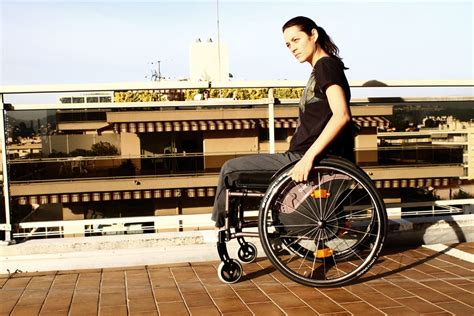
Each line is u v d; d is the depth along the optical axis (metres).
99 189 16.02
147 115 24.23
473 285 2.98
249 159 2.98
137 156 17.16
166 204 18.78
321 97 2.90
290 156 2.96
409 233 3.96
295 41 3.02
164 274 3.35
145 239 3.63
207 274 3.34
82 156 14.69
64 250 3.55
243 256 3.55
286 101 4.14
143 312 2.66
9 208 3.65
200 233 3.75
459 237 4.05
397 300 2.75
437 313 2.55
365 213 3.46
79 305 2.78
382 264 3.47
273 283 3.11
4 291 3.04
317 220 2.97
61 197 13.41
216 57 19.67
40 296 2.94
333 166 2.86
